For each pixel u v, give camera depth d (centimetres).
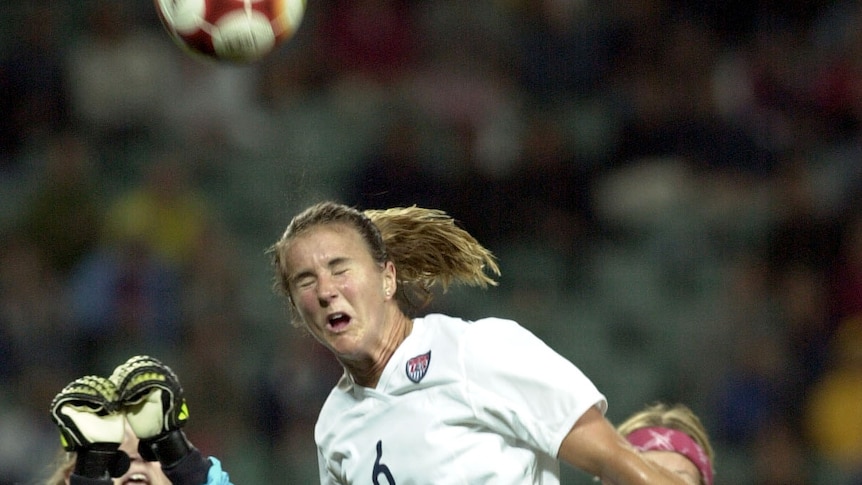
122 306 3275
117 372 1339
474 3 4234
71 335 3278
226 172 3822
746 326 3572
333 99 4062
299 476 3072
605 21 4206
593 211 3778
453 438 1333
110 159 3784
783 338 3550
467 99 4019
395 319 1402
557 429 1304
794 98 4234
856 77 4241
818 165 4078
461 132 3812
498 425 1327
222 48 1505
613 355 3619
